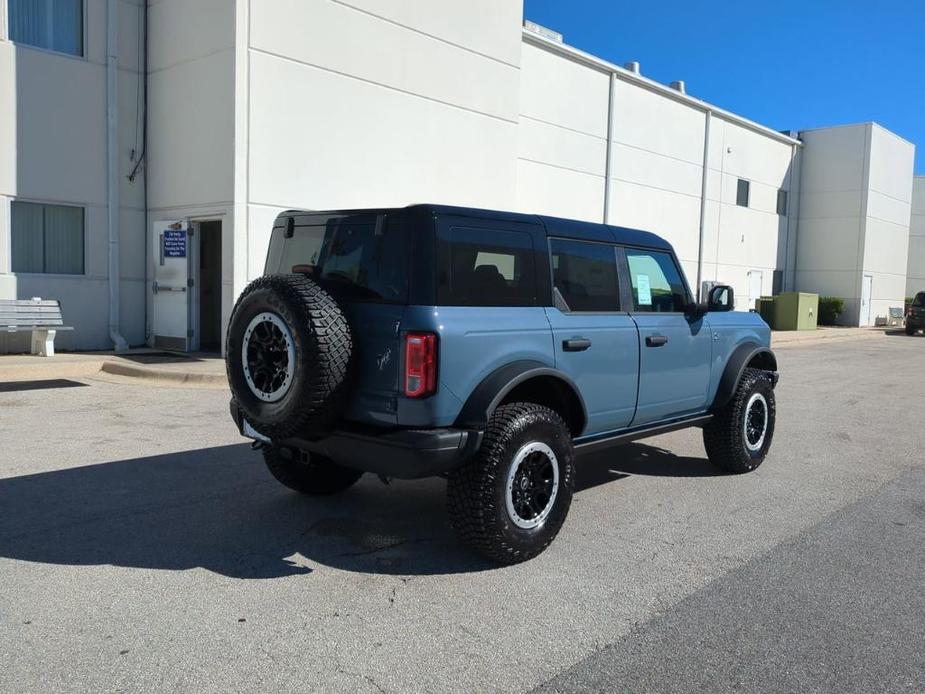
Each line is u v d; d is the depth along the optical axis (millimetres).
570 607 3916
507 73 16656
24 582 4066
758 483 6461
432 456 4035
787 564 4578
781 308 28266
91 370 11461
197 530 4930
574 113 20750
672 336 5773
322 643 3475
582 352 4949
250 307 4281
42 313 10406
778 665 3365
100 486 5828
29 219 12484
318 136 13047
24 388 10195
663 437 8359
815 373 15367
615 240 5508
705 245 26672
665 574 4391
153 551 4551
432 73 14938
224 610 3787
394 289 4242
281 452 4973
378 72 13914
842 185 31703
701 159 26094
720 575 4387
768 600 4047
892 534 5168
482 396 4250
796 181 32438
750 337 6816
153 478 6078
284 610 3805
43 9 12430
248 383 4359
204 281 14258
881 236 32812
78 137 12828
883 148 32156
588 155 21312
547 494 4598
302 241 4883
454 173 15586
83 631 3529
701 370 6160
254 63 12031
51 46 12547
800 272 32969
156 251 13461
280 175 12539
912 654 3490
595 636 3607
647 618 3809
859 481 6586
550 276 4875
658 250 5934
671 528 5223
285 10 12391
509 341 4457
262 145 12258
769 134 29906
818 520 5453
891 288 34406
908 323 29609
